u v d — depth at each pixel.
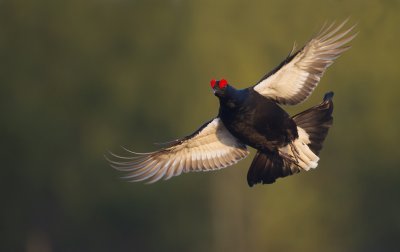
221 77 27.89
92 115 31.97
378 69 24.20
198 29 28.92
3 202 31.83
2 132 31.27
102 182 31.27
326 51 10.23
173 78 30.86
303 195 29.23
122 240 31.67
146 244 31.39
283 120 10.34
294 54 10.20
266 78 10.38
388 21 18.09
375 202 29.89
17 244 32.12
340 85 25.58
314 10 21.89
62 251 32.25
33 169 31.33
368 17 18.22
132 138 31.48
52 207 32.12
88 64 32.12
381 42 19.55
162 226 30.73
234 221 29.55
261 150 10.62
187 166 11.38
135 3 32.09
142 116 31.53
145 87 31.62
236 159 11.31
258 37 26.67
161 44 31.70
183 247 30.75
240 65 26.95
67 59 32.12
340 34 10.16
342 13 18.41
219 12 28.48
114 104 31.88
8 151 31.44
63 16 32.09
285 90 10.46
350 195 29.67
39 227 32.12
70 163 31.58
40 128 31.33
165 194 30.33
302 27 23.00
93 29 32.12
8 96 31.45
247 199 29.38
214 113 29.48
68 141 31.75
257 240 29.33
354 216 29.89
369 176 29.53
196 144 11.29
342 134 28.03
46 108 31.56
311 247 29.44
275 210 29.08
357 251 30.30
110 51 32.19
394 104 26.20
